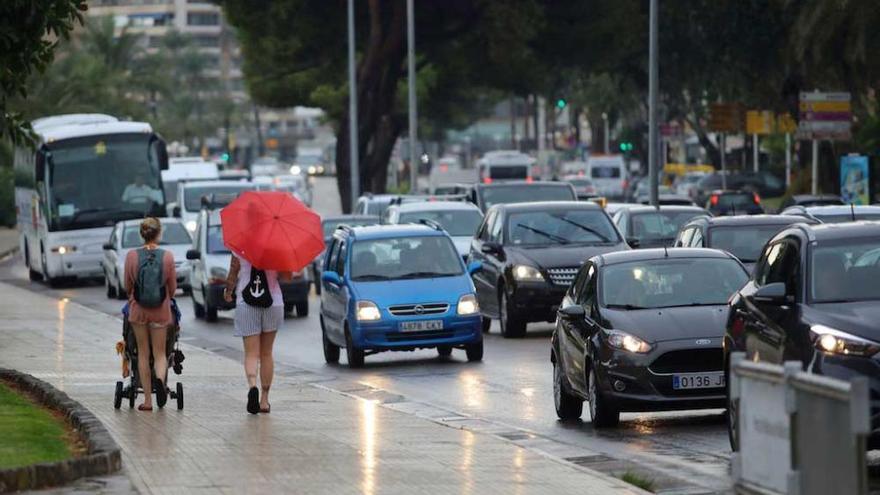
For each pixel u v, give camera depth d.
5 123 48.75
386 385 52.44
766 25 158.00
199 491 28.27
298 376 56.00
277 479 29.75
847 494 18.70
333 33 168.00
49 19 46.66
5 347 63.81
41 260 114.75
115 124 112.50
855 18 116.12
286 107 188.50
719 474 32.66
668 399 39.47
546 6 159.25
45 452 31.45
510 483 29.50
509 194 92.38
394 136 173.38
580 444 38.19
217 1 169.00
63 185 110.94
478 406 46.19
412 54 148.75
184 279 100.75
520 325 68.69
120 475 29.92
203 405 43.44
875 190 117.12
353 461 32.28
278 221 41.41
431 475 30.44
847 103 103.81
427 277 59.53
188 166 156.00
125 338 42.06
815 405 19.58
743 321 34.75
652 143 107.25
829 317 31.84
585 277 44.31
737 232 61.69
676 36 163.50
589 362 40.97
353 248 60.72
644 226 78.19
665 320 40.38
